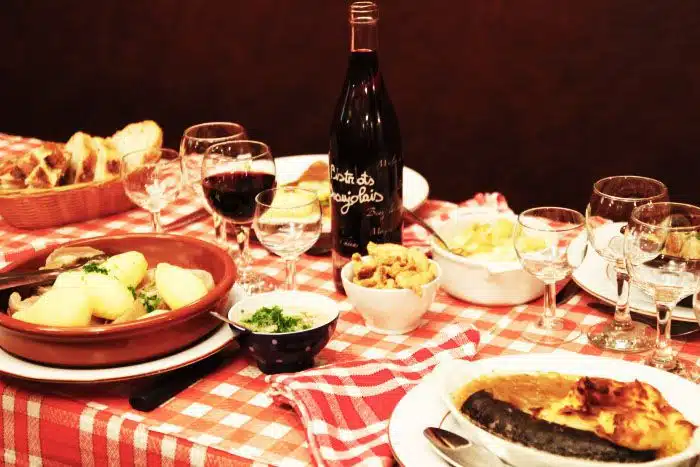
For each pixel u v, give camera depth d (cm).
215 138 192
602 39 457
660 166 461
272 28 517
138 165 172
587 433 101
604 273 156
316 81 517
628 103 460
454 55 484
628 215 138
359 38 152
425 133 499
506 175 488
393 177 156
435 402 117
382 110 154
